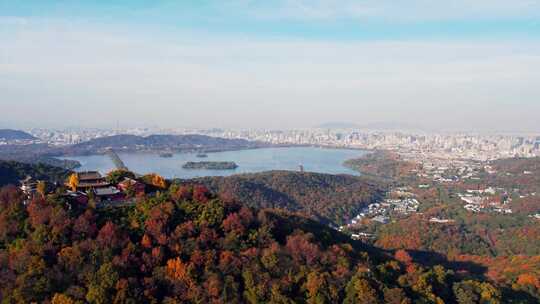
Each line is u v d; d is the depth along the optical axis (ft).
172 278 245.24
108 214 297.53
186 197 337.93
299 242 306.55
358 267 300.20
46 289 223.10
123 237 264.72
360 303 258.16
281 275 270.05
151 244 266.16
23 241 251.60
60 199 294.46
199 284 246.06
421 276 305.12
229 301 240.73
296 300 254.88
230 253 271.08
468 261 528.22
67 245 251.19
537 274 399.24
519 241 623.36
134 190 348.38
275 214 395.14
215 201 329.52
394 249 558.56
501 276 437.17
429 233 654.12
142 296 229.86
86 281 231.09
